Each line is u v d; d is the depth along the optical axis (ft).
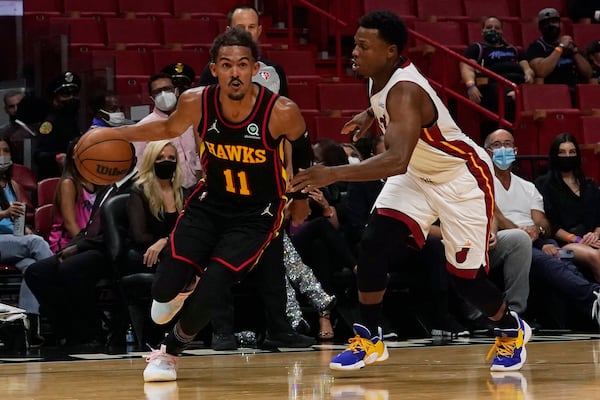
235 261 27.45
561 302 50.70
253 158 27.25
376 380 28.45
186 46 76.54
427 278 46.83
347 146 52.37
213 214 28.09
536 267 49.96
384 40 27.99
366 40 28.07
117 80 68.90
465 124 71.05
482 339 45.03
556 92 71.51
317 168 25.59
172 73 52.65
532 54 76.23
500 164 51.03
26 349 42.42
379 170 26.16
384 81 28.53
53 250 47.26
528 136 68.59
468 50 72.33
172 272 27.53
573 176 53.42
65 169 47.19
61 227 47.42
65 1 79.41
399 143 26.66
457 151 28.78
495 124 70.59
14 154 53.57
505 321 30.30
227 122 27.04
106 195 45.42
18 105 57.72
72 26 75.66
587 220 52.90
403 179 29.60
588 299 48.75
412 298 48.21
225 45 26.32
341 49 86.38
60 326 44.57
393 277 46.62
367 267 29.55
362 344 29.96
